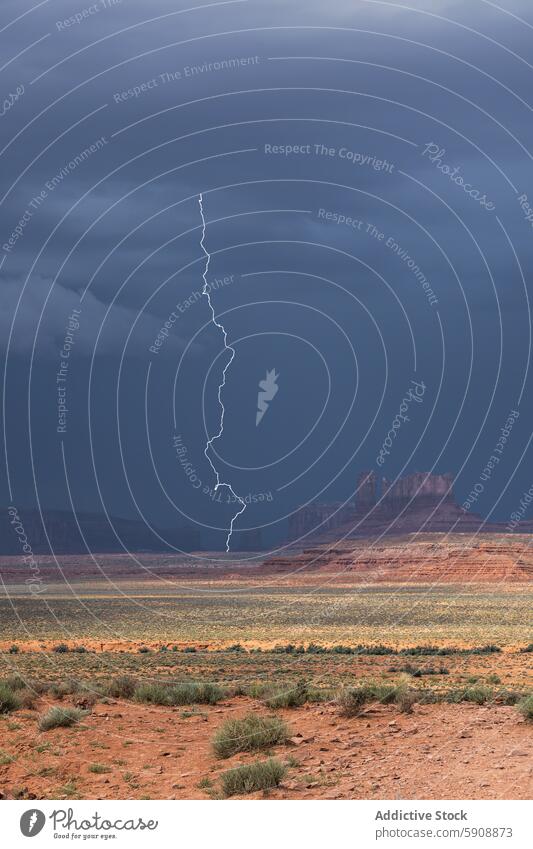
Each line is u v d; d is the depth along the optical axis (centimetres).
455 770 1353
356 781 1316
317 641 5647
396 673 3284
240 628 7106
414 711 1947
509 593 12556
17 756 1553
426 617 8250
